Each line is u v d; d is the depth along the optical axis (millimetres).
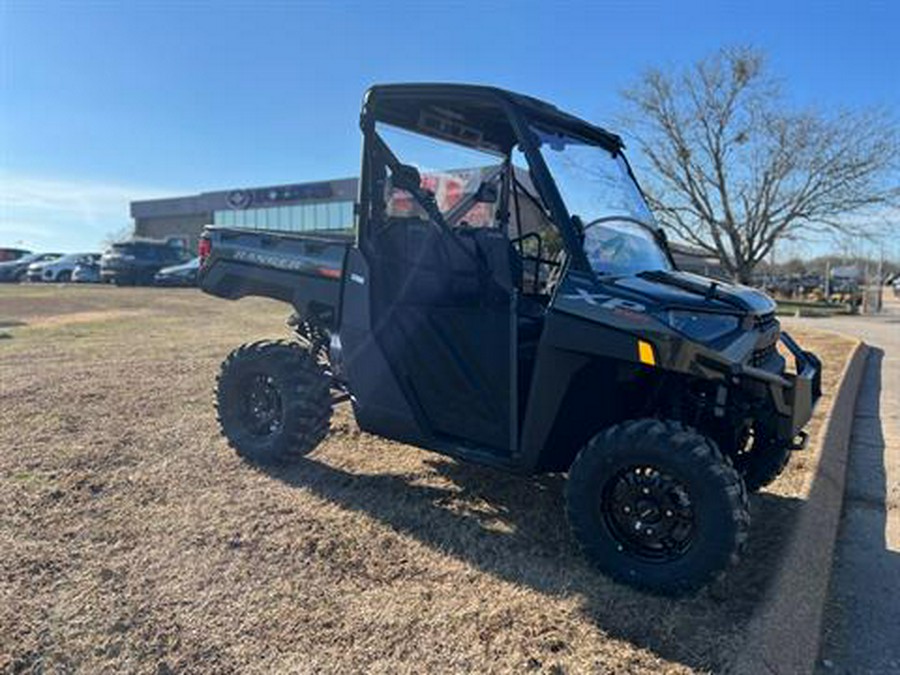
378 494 4094
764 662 2596
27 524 3584
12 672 2436
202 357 8719
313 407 4355
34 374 7434
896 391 8594
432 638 2688
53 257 36969
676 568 3004
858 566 3672
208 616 2791
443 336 3805
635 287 3258
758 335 3346
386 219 3936
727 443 3650
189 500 3941
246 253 4672
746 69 25953
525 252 3779
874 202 25484
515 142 3900
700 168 26781
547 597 3012
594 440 3195
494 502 4027
